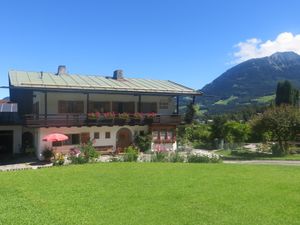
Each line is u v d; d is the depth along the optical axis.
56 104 34.38
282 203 12.45
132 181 15.73
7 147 34.81
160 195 13.29
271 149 40.25
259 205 12.19
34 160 31.17
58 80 35.53
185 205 12.05
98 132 35.34
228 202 12.47
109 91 34.56
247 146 47.38
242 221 10.59
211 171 18.64
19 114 38.75
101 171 18.36
